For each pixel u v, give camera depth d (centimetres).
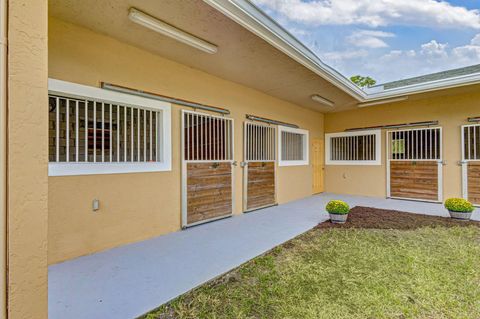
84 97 326
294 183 757
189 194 453
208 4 260
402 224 468
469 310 206
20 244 107
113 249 344
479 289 237
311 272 275
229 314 202
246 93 580
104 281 254
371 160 810
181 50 388
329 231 428
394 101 726
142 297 225
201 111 477
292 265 293
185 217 444
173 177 430
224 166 523
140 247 352
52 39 300
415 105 718
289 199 734
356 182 845
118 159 368
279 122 682
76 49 318
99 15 296
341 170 880
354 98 672
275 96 665
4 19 103
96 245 334
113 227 352
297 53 390
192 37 341
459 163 650
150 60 395
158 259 310
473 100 631
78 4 274
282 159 711
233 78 516
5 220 103
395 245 356
